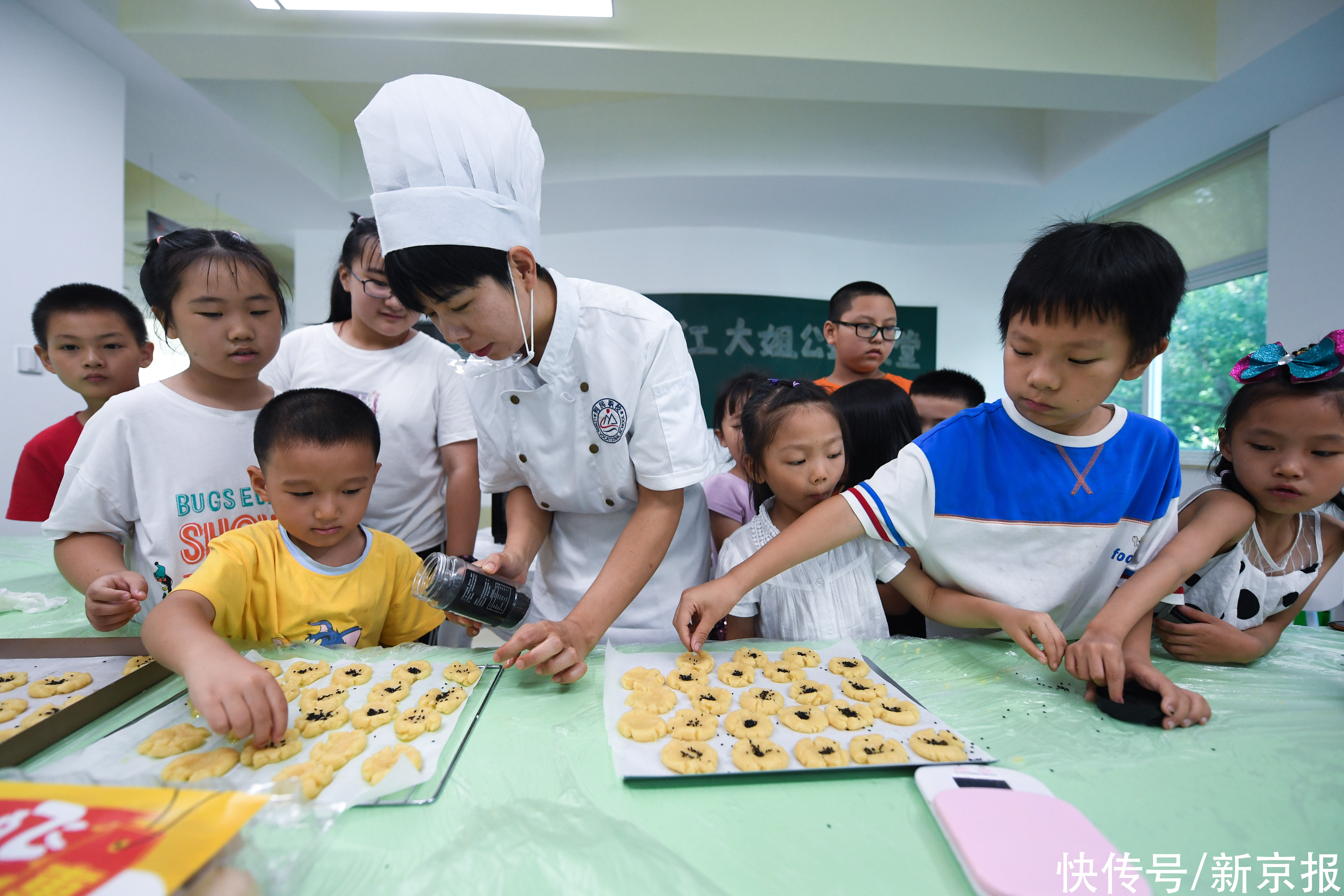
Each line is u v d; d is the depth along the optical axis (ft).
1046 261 2.62
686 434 3.22
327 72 9.73
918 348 16.53
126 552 4.01
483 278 2.62
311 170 13.20
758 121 13.17
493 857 1.64
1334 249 9.58
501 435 3.59
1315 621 5.56
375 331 4.67
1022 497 3.17
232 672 2.18
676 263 15.71
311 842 1.66
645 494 3.34
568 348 3.17
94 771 2.04
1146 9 9.61
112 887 1.23
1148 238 2.53
